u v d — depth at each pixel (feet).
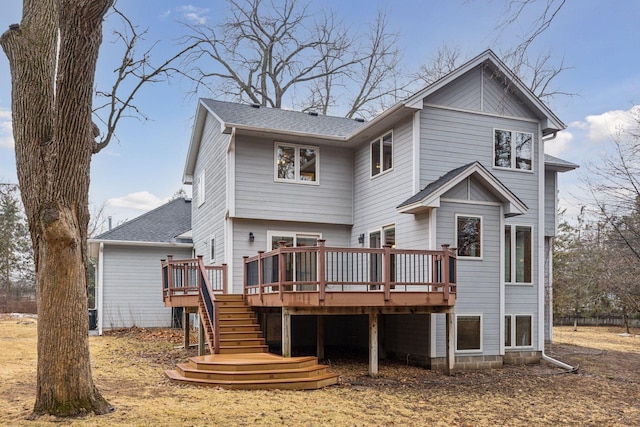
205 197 63.31
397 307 38.86
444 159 46.29
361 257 51.01
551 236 55.93
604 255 57.88
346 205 55.77
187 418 22.76
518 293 47.60
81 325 22.62
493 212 45.85
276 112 61.21
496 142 48.42
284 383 31.68
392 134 49.11
